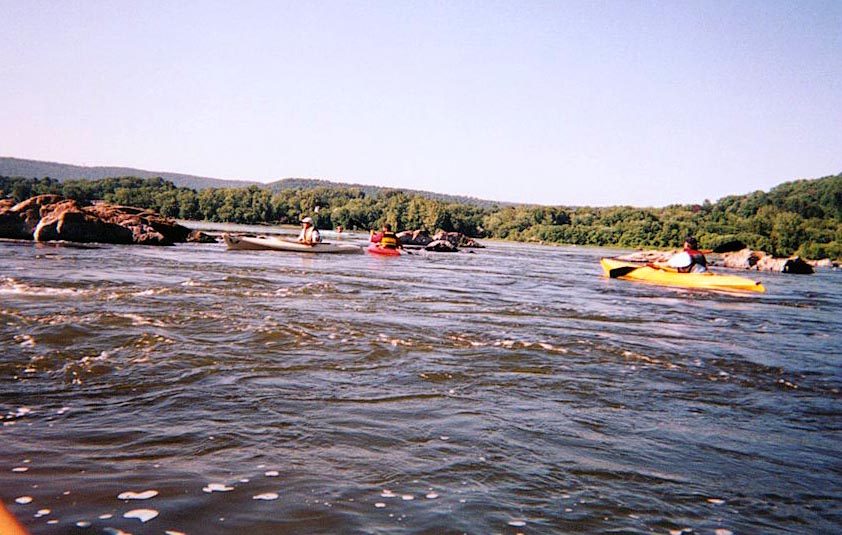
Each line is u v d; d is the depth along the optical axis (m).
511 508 3.31
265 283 13.66
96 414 4.57
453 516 3.17
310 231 29.70
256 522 3.00
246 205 129.25
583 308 12.59
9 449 3.83
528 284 18.38
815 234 99.00
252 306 10.05
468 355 7.22
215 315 8.88
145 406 4.80
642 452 4.34
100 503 3.12
